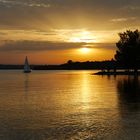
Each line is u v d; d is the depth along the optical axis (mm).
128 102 47656
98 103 47375
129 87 77625
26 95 62344
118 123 31359
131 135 26547
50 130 28703
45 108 42469
